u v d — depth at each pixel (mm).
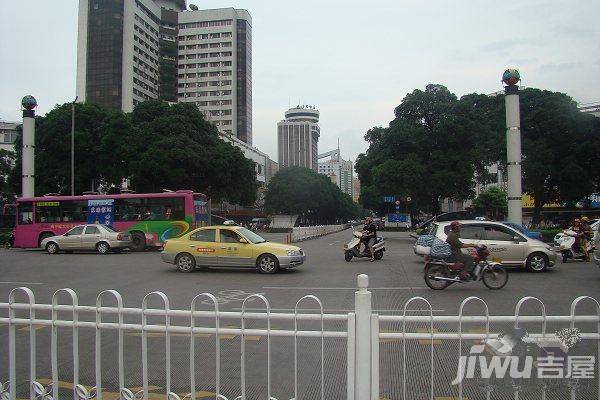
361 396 3877
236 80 117688
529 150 33250
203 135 42750
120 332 4203
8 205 32625
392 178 36219
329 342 7047
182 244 16547
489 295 11336
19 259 21469
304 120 186000
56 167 38781
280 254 15898
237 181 44531
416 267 17750
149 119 42781
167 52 114750
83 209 26875
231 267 17203
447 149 37250
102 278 14867
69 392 5199
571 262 18906
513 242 15539
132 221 26453
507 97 25609
